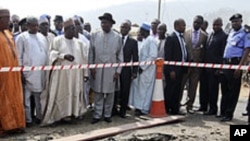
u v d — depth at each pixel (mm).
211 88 7605
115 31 7176
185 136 6184
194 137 6164
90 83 7031
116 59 6988
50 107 6598
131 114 7758
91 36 6973
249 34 6785
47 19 7227
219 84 8203
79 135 5945
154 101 7309
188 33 7777
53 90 6555
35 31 6680
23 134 6180
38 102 6789
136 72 7391
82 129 6473
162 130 6457
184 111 8141
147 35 7977
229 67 6926
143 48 7566
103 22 6812
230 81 7070
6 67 5930
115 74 6898
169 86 7574
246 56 6789
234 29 7047
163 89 7625
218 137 6195
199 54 7699
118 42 6945
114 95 7207
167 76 7555
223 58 7254
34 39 6680
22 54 6586
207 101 7930
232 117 7434
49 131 6352
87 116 7441
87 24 9180
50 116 6648
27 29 6852
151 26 8266
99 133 6047
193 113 7910
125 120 7180
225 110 7336
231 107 7219
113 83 6891
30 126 6672
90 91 7883
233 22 6992
